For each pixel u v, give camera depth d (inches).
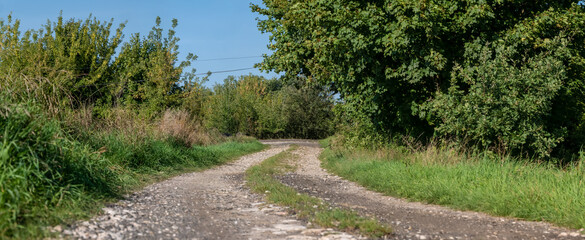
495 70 467.2
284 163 789.2
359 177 495.2
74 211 208.7
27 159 224.7
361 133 770.8
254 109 2405.3
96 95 1061.1
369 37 526.0
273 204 294.0
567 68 528.7
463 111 473.7
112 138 448.8
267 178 458.6
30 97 295.1
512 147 465.1
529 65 508.7
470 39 547.2
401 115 595.5
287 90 2576.3
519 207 273.6
